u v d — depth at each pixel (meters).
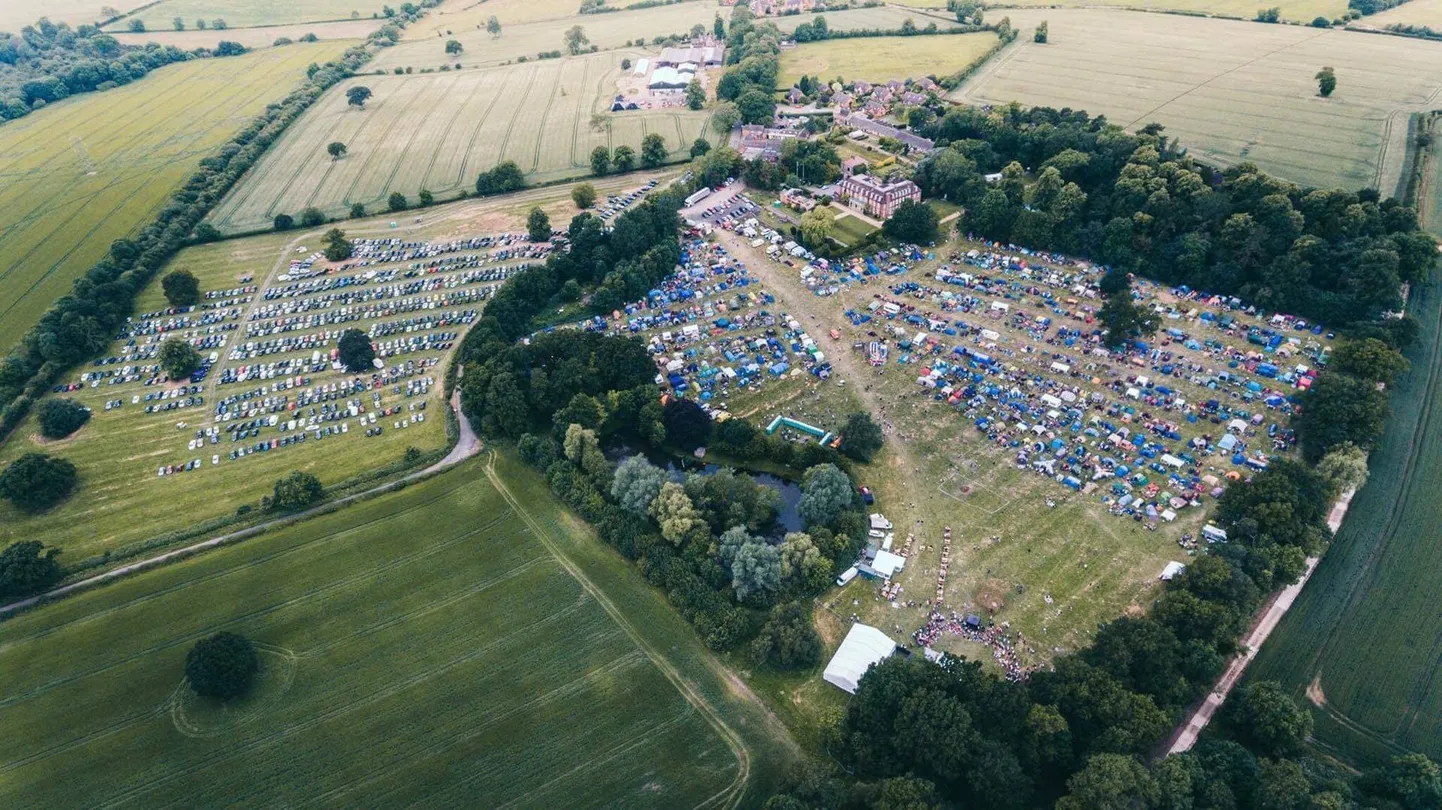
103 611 188.50
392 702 164.75
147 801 150.00
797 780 141.50
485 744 156.00
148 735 161.38
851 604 182.75
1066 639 171.12
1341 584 178.62
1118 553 190.75
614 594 186.38
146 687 170.50
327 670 171.88
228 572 197.12
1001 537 197.38
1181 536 193.75
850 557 190.88
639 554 192.62
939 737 140.12
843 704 160.38
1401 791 131.00
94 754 158.50
